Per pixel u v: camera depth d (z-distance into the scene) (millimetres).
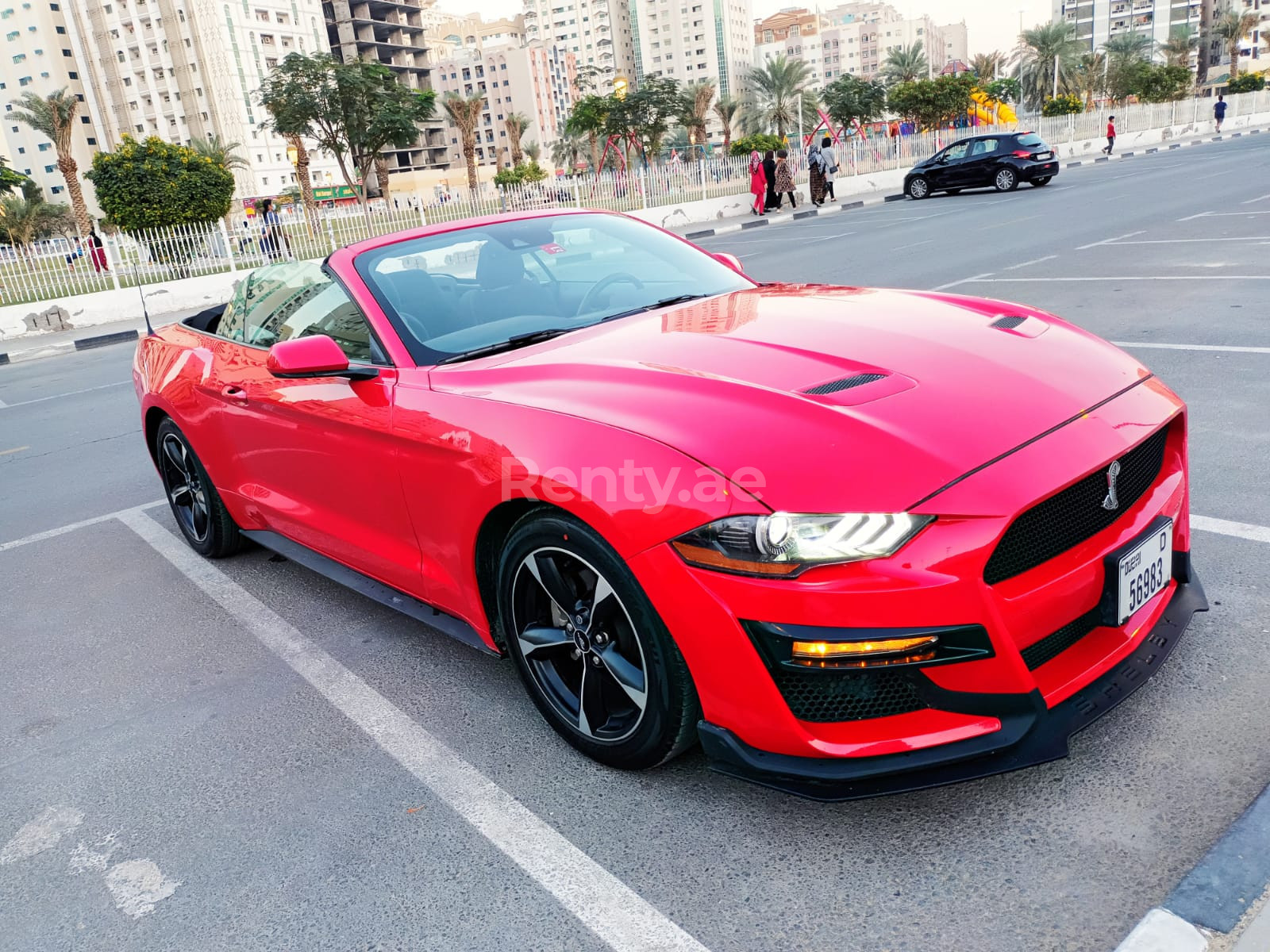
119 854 2293
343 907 2006
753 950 1746
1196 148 34438
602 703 2326
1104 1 171125
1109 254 10094
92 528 4992
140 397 4312
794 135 83625
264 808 2408
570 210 3621
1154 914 1639
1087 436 1985
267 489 3557
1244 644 2529
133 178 27312
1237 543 3135
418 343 2779
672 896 1907
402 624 3406
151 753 2738
